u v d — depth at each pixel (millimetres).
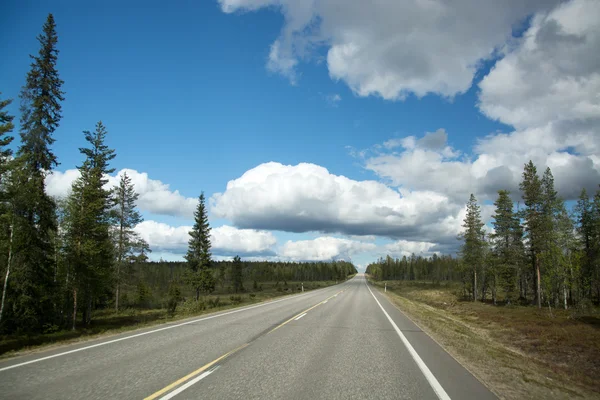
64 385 5602
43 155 21594
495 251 47062
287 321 15352
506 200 47250
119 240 33406
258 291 70812
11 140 17250
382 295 44156
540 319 27422
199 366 6996
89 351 8469
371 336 11836
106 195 25703
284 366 7207
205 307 26453
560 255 29328
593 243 38000
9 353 8273
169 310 30797
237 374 6473
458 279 115938
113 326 23000
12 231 18609
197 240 48000
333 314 18953
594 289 43156
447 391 5785
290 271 151000
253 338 10688
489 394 5738
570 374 10984
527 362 10148
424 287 89812
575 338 19219
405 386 6008
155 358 7707
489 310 36375
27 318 19094
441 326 16391
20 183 18703
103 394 5152
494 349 11703
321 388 5734
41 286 20094
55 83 22406
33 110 21531
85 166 23938
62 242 22656
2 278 18750
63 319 23047
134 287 41938
